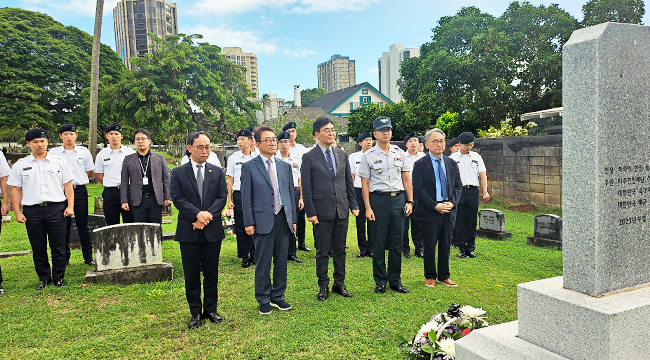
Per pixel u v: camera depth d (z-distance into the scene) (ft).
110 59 102.73
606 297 6.99
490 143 37.04
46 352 10.82
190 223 12.32
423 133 69.10
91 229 22.43
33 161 16.21
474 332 8.19
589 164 7.15
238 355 10.43
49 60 90.33
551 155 30.66
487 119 54.24
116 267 16.87
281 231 13.75
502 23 50.62
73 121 94.94
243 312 13.46
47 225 16.31
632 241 7.47
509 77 49.32
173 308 13.84
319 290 15.52
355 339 11.21
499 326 8.38
